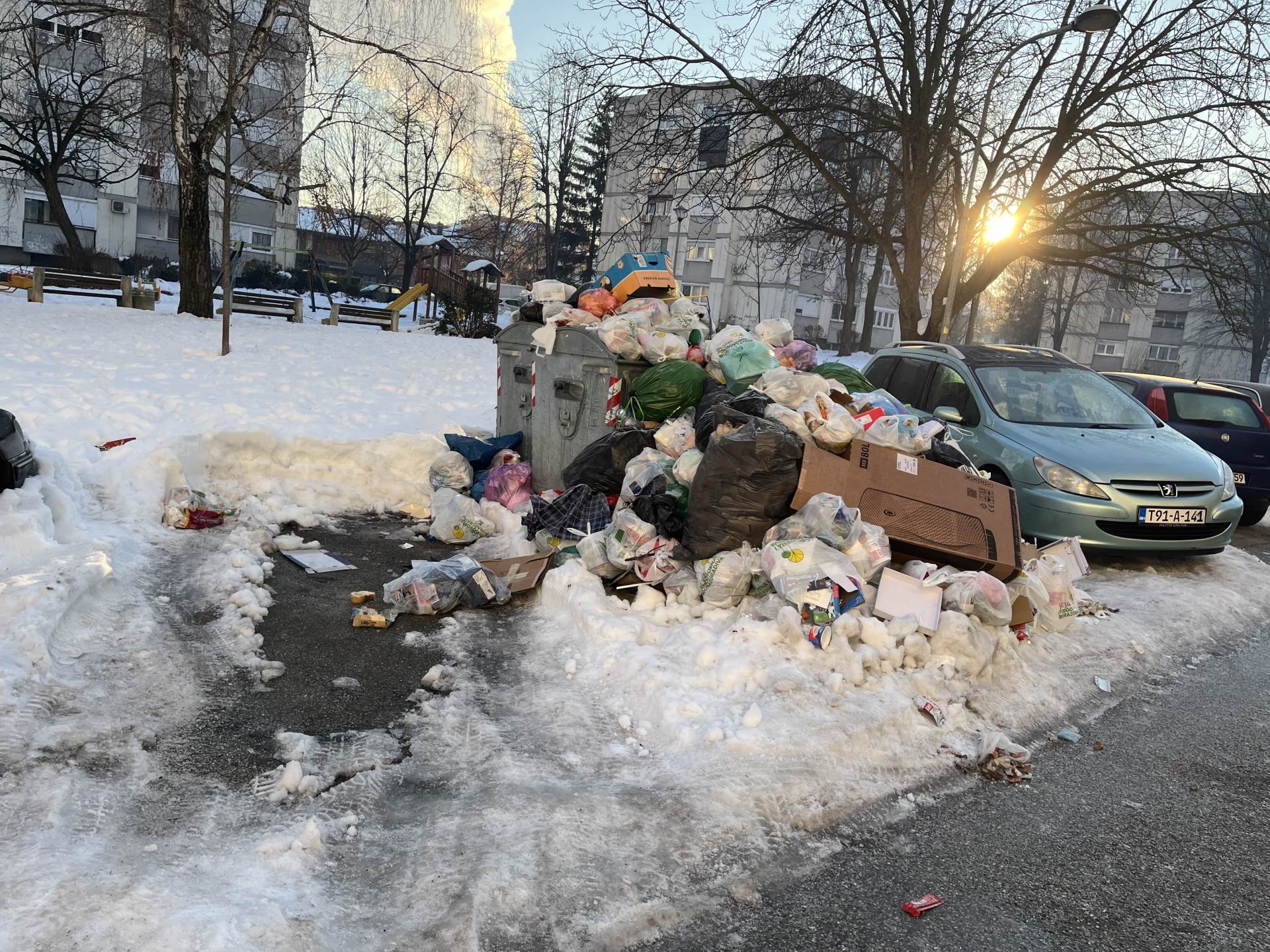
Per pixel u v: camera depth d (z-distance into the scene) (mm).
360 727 3961
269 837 3064
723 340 7215
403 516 7512
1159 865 3312
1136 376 11719
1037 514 7484
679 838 3178
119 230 49719
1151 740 4422
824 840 3301
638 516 5648
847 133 20266
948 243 22391
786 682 4188
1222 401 10938
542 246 61344
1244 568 7781
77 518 5828
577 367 7164
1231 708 4910
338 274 57469
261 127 25406
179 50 20047
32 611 4223
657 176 22391
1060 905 3025
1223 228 19391
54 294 25500
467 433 8961
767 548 4895
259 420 9219
